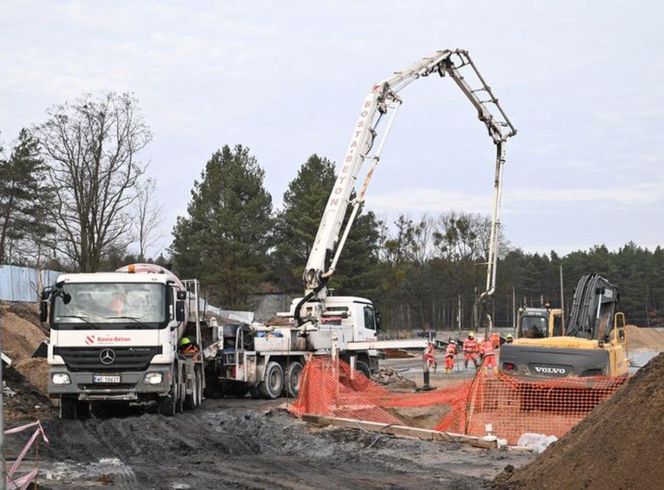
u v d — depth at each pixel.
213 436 15.91
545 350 19.62
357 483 11.35
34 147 50.31
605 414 10.23
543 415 16.48
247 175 65.31
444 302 85.50
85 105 41.66
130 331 17.83
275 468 12.70
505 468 11.46
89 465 12.91
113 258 46.34
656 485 8.69
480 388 16.41
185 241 65.50
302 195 69.50
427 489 10.86
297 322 25.00
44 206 46.28
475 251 84.06
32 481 10.90
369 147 25.05
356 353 27.11
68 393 17.64
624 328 22.09
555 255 114.31
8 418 18.05
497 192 29.19
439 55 27.09
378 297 69.75
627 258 108.31
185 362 20.02
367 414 18.33
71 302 17.95
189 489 10.94
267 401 24.16
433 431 15.27
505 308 99.94
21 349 27.59
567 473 9.78
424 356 29.34
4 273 38.31
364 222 66.12
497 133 29.06
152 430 16.30
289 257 68.62
